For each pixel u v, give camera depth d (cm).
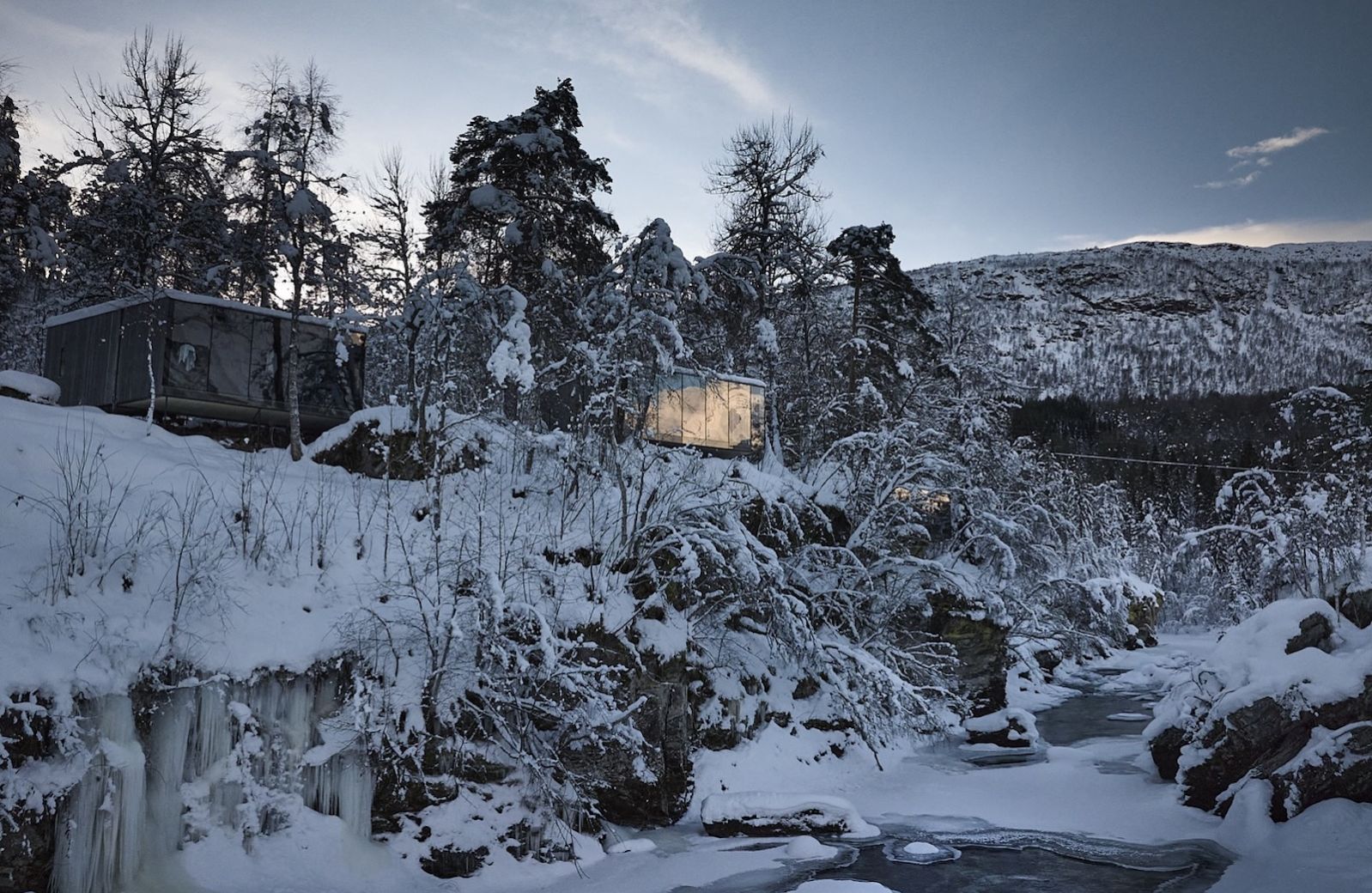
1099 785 1798
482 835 1312
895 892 1274
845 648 1905
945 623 2423
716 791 1675
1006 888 1288
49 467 1462
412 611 1428
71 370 2236
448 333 1916
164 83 2545
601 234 2823
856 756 1964
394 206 2098
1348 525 2719
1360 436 3023
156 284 2372
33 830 1008
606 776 1480
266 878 1169
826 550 2162
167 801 1159
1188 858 1394
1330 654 1617
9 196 2398
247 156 1980
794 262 3084
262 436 2250
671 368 1892
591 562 1655
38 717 1053
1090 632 3591
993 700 2462
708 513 1838
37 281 2623
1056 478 4038
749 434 2625
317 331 2238
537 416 2153
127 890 1088
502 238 2542
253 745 1236
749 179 3266
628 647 1544
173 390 2039
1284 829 1416
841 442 2414
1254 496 3994
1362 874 1232
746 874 1343
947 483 2669
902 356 3306
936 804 1722
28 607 1156
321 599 1417
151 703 1163
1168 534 5766
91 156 2433
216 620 1289
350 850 1246
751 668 1931
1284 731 1530
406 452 1919
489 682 1348
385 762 1306
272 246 2067
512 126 2675
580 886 1293
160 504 1462
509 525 1675
